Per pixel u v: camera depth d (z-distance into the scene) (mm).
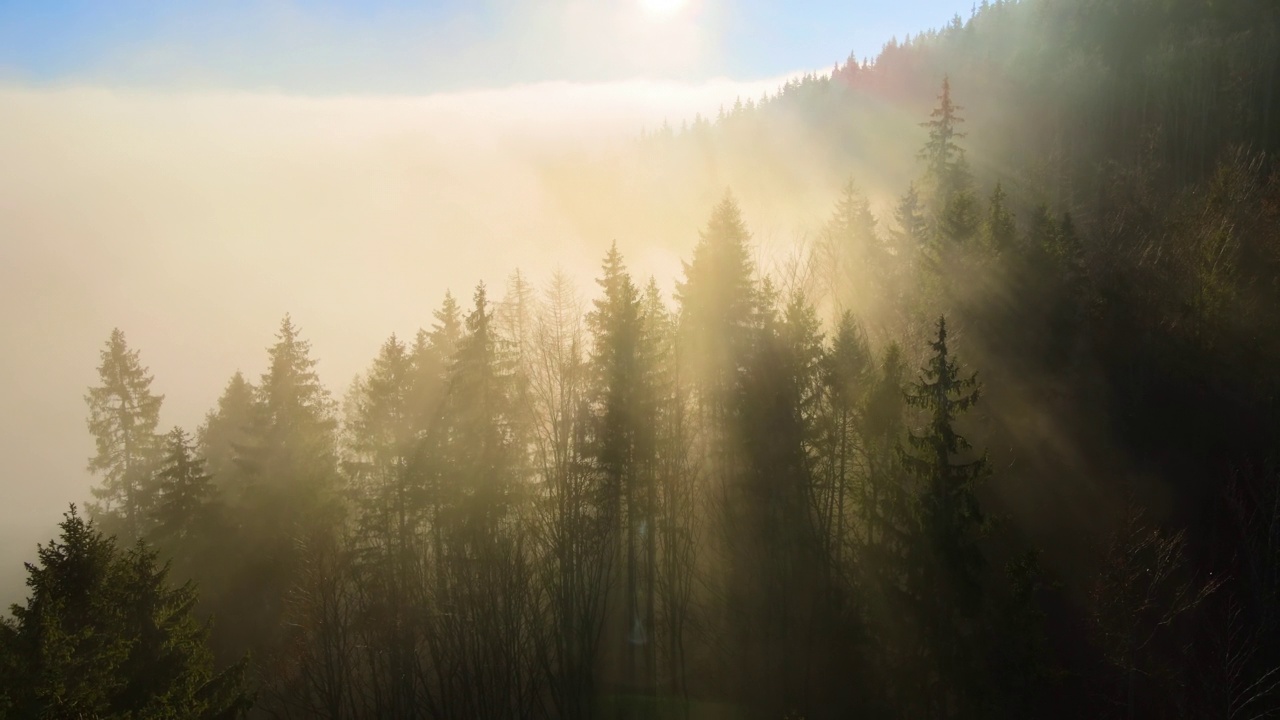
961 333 34719
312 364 39031
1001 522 26703
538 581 34469
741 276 33406
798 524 30922
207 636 25781
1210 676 28719
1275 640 29062
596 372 32531
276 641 34469
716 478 33875
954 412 25797
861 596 29844
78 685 19672
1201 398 35500
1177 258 40406
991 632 24375
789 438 30469
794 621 30578
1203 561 32312
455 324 36531
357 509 37469
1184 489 33750
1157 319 36969
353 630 33094
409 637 32406
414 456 33250
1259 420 34844
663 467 33250
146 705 21516
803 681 30109
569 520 33250
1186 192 56719
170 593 24750
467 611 33344
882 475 27891
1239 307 37656
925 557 25531
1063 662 28812
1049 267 35875
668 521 33312
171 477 36500
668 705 31672
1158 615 30109
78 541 22438
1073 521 32344
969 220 40594
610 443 31422
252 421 37562
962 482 25141
